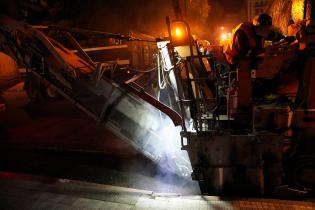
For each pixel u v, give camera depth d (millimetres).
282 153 3996
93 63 5531
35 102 11570
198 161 4195
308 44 4105
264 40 4633
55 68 4961
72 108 10211
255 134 4027
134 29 17234
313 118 4207
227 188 4227
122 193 4328
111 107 4801
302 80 4301
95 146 6496
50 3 17375
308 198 4227
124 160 6004
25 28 4805
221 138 4090
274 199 4039
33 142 6867
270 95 4621
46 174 5508
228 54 4918
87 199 4152
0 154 6402
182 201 4027
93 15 18031
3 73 15867
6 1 12250
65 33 5465
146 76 5668
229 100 4445
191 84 4367
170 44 3930
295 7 6016
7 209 3924
